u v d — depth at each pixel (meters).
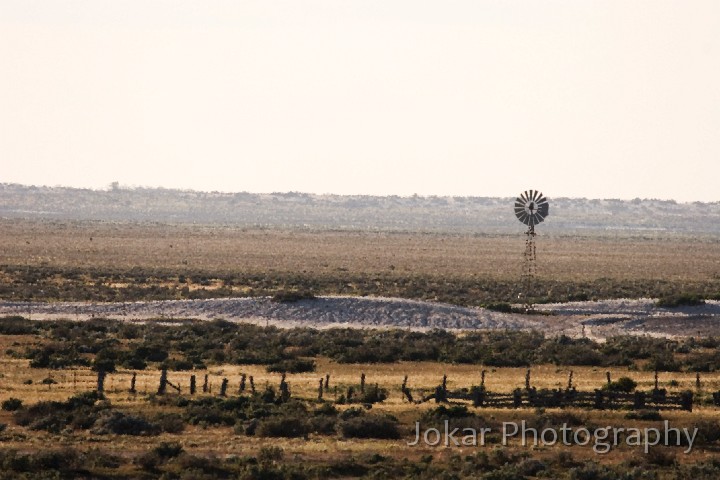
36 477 119.19
